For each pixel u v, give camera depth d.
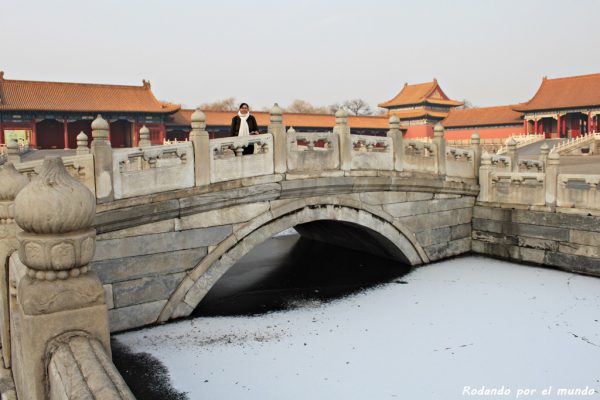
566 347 9.81
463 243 17.09
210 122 58.31
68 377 3.40
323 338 10.49
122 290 10.28
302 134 12.48
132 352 9.63
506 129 71.88
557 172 14.84
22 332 4.05
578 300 12.31
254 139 11.57
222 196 11.08
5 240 6.31
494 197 16.67
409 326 11.06
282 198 12.28
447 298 12.80
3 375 6.21
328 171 12.90
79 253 3.99
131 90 60.66
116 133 61.53
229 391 8.29
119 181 9.84
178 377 8.74
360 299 13.11
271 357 9.56
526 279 14.09
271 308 12.52
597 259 14.02
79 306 4.02
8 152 14.92
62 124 60.00
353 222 13.94
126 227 10.09
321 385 8.48
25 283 3.98
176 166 10.52
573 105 64.31
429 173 15.53
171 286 10.91
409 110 80.62
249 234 11.88
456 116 77.75
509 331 10.61
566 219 14.65
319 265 17.00
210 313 11.96
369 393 8.20
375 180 13.88
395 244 15.22
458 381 8.55
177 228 10.80
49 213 3.83
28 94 55.06
